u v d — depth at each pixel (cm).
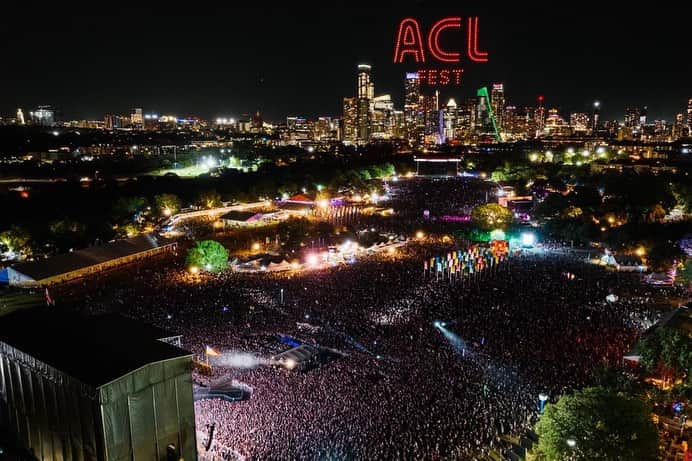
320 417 5100
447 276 10131
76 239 12462
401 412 5197
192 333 7238
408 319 7794
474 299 8656
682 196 16588
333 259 11581
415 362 6325
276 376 5997
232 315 7969
